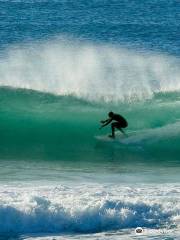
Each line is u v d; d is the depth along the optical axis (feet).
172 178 152.76
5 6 632.79
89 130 201.46
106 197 121.29
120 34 495.41
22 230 111.04
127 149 187.62
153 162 175.32
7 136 200.75
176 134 192.85
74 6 644.27
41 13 588.50
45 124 205.16
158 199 122.42
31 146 193.47
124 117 205.87
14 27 503.20
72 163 172.35
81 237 108.37
